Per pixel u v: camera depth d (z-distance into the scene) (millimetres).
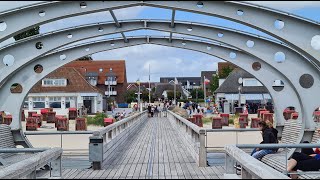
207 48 13461
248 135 22844
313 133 11203
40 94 59875
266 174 4941
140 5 9672
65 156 13547
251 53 11625
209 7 9820
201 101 94250
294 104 12719
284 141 12156
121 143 16703
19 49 11422
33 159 6645
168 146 16406
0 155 11188
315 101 11242
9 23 9750
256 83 63375
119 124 15219
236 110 49406
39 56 11500
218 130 12531
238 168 8281
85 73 83438
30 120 30969
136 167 10930
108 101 74375
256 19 9867
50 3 9672
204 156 10867
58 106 60219
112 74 84750
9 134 12180
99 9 9664
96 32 11773
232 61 13211
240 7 9859
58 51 12773
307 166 9086
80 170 10539
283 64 11414
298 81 11312
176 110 46406
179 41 13641
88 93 60562
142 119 38156
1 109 12312
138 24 11922
